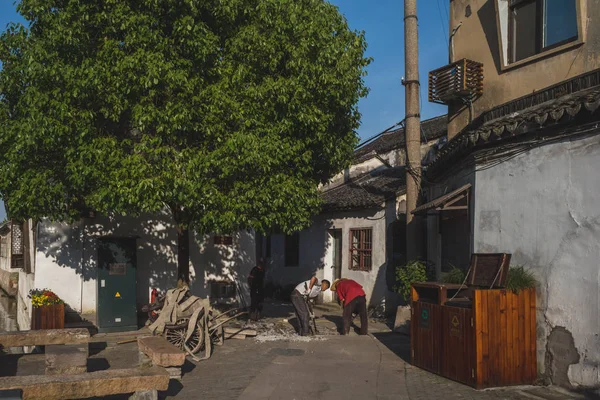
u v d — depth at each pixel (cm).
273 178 939
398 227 1468
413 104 1251
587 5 828
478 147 845
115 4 879
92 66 857
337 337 1120
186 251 1119
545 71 903
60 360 754
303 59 942
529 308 724
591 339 651
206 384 756
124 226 1308
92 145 859
